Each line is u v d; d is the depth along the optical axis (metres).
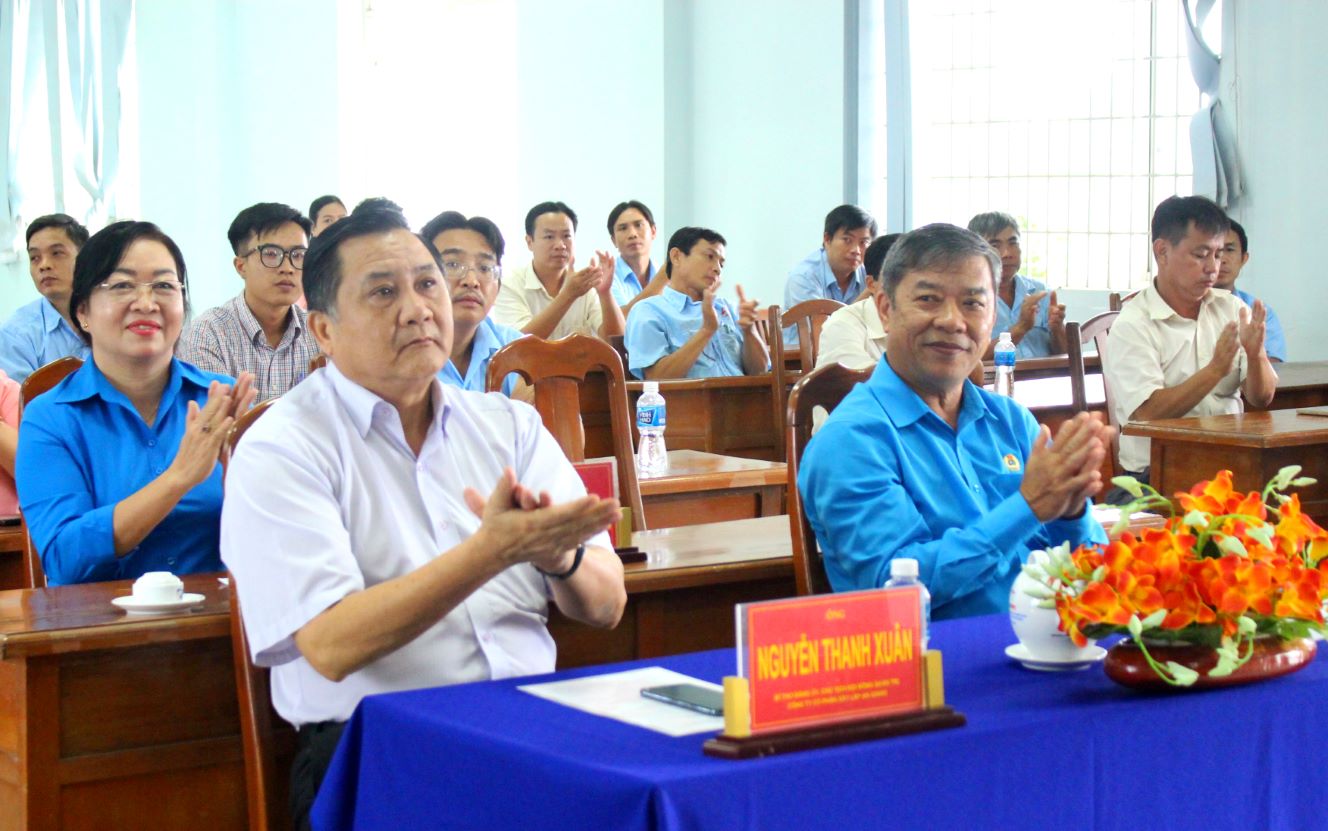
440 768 1.38
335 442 1.81
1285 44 6.60
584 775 1.21
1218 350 3.87
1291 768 1.51
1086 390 4.44
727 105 8.44
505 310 6.14
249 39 9.40
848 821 1.25
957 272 2.16
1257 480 3.33
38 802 1.94
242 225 3.85
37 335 4.96
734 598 2.46
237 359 3.87
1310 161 6.56
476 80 9.73
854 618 1.33
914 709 1.36
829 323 5.23
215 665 2.08
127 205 9.25
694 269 5.88
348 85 9.27
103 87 9.01
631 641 2.37
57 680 1.96
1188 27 6.84
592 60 8.80
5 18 8.72
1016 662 1.65
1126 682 1.49
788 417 2.30
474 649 1.81
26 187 8.85
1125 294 7.20
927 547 2.03
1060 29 7.39
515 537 1.55
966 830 1.31
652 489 3.36
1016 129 7.58
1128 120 7.23
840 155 7.92
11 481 3.31
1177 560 1.48
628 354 5.85
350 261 1.81
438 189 9.88
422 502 1.85
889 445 2.16
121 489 2.43
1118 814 1.41
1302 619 1.48
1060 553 1.57
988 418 2.29
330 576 1.69
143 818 2.03
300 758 1.79
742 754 1.24
